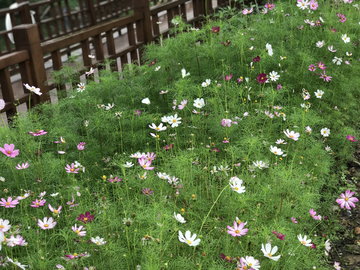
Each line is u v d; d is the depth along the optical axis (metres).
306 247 2.18
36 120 3.06
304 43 4.07
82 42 4.14
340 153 3.17
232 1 6.77
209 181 2.58
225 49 3.91
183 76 3.26
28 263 1.89
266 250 1.79
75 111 3.52
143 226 2.16
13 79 5.94
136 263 2.02
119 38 7.80
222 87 3.42
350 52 4.05
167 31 5.44
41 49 3.62
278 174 2.35
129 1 9.35
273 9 4.43
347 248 2.41
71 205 2.26
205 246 2.03
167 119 2.89
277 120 3.32
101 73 3.84
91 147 3.13
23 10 6.46
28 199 2.43
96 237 1.89
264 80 3.27
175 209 2.34
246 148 2.65
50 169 2.66
